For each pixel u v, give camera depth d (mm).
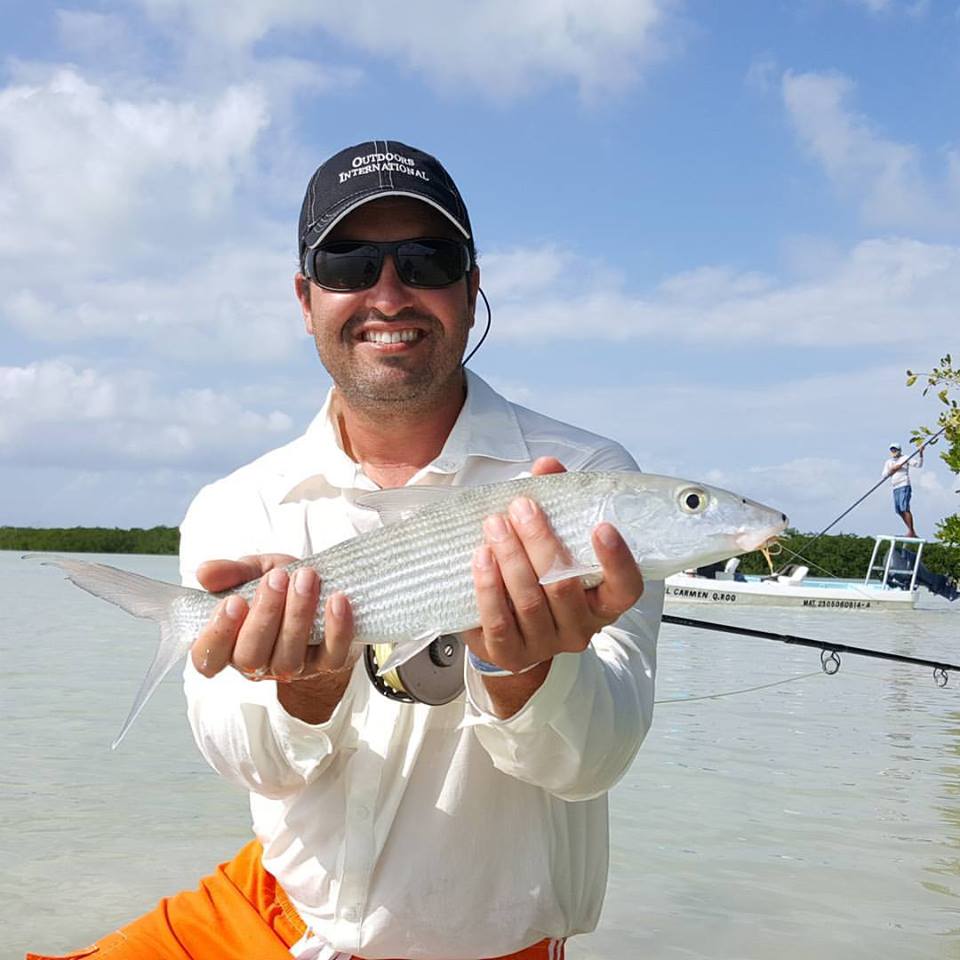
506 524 765
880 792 2182
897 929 1463
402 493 910
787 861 1732
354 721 982
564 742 870
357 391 1047
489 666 835
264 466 1113
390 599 862
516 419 1089
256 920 1006
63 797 2037
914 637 5809
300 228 1087
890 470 8078
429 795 947
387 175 1018
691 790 2176
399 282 1015
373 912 937
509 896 945
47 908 1501
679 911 1521
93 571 899
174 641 897
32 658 3994
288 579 810
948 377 2564
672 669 4188
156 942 999
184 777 2209
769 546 945
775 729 2875
